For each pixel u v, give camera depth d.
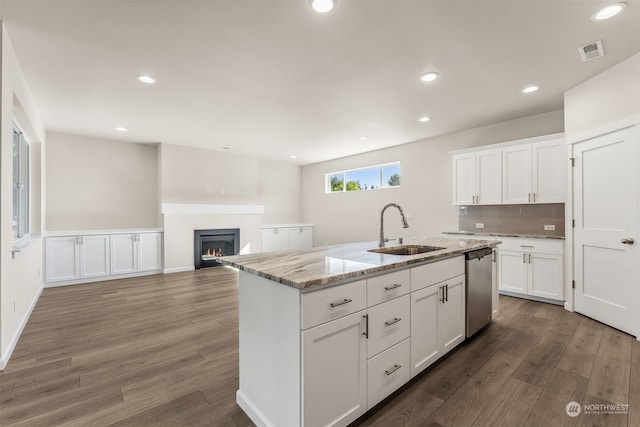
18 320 2.74
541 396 1.81
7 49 2.20
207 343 2.61
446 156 4.99
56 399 1.82
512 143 3.93
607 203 2.86
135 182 5.71
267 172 7.53
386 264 1.71
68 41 2.28
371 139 5.28
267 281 1.54
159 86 3.09
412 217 5.52
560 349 2.41
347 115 4.01
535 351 2.39
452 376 2.04
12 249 2.47
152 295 4.10
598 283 2.98
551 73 2.85
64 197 5.05
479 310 2.66
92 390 1.92
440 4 1.90
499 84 3.08
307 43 2.34
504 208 4.36
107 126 4.54
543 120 3.95
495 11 1.97
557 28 2.16
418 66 2.70
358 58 2.56
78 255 4.73
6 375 2.09
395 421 1.60
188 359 2.32
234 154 6.48
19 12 1.95
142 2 1.87
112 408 1.74
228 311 3.45
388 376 1.75
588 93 2.99
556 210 3.90
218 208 6.12
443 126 4.51
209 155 6.14
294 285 1.29
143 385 1.97
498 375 2.05
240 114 3.96
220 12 1.96
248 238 6.52
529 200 3.80
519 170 3.90
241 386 1.77
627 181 2.66
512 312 3.30
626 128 2.65
